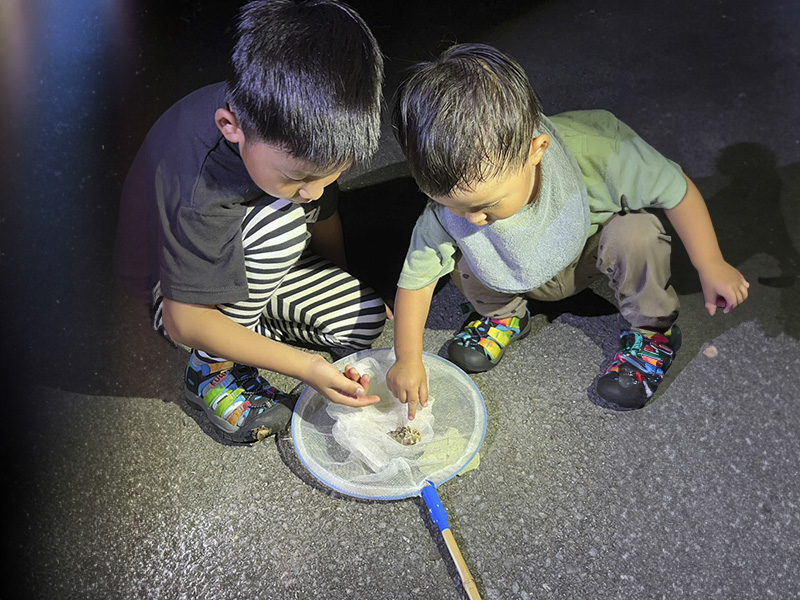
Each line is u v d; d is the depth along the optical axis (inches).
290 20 38.4
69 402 54.2
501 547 50.8
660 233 52.4
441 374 57.6
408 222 70.8
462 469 52.1
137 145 53.9
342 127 37.9
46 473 52.6
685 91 79.0
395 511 52.6
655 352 56.9
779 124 75.2
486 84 40.1
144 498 53.6
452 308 65.1
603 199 50.8
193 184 44.3
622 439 55.7
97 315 54.0
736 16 86.3
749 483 52.9
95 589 49.6
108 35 57.7
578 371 60.1
